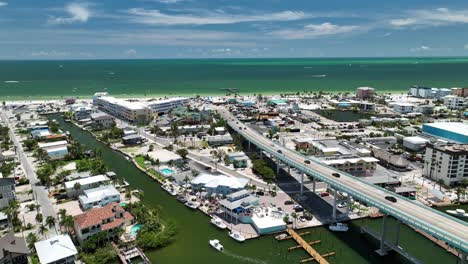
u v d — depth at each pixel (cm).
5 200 15425
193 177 18938
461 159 18012
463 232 10762
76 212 15175
